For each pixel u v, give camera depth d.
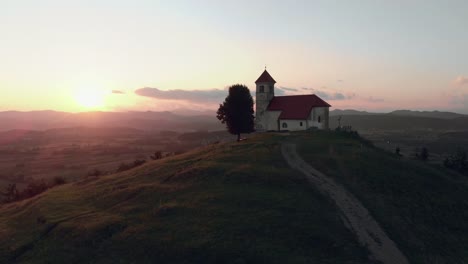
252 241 29.52
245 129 83.50
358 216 34.91
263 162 51.16
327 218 33.59
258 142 66.56
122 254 30.47
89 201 46.81
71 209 43.81
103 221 36.88
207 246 29.25
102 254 31.05
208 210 35.78
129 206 41.06
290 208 35.31
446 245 32.06
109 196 46.44
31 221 42.41
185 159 62.69
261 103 92.19
